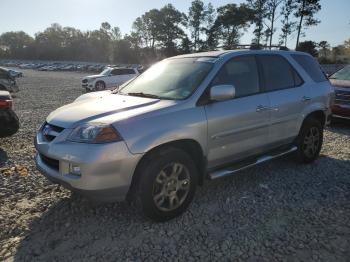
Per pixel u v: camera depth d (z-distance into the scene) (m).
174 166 3.67
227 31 74.62
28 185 4.76
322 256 3.15
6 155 6.23
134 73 25.14
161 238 3.45
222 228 3.63
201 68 4.29
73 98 17.16
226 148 4.20
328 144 7.03
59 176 3.46
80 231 3.58
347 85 8.66
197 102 3.90
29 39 135.25
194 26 86.62
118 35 121.25
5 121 6.51
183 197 3.82
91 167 3.23
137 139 3.38
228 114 4.12
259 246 3.31
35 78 39.25
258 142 4.61
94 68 62.28
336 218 3.85
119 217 3.86
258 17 51.78
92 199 3.39
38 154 3.98
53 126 3.71
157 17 99.81
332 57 66.75
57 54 121.81
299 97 5.15
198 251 3.24
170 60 4.95
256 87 4.63
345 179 5.03
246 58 4.64
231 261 3.09
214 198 4.34
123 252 3.22
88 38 122.94
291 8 48.47
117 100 4.11
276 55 5.11
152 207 3.55
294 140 5.36
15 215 3.91
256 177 5.07
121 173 3.34
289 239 3.42
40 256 3.17
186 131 3.71
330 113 5.94
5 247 3.30
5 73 18.06
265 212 3.98
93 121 3.45
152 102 3.87
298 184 4.82
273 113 4.72
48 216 3.90
